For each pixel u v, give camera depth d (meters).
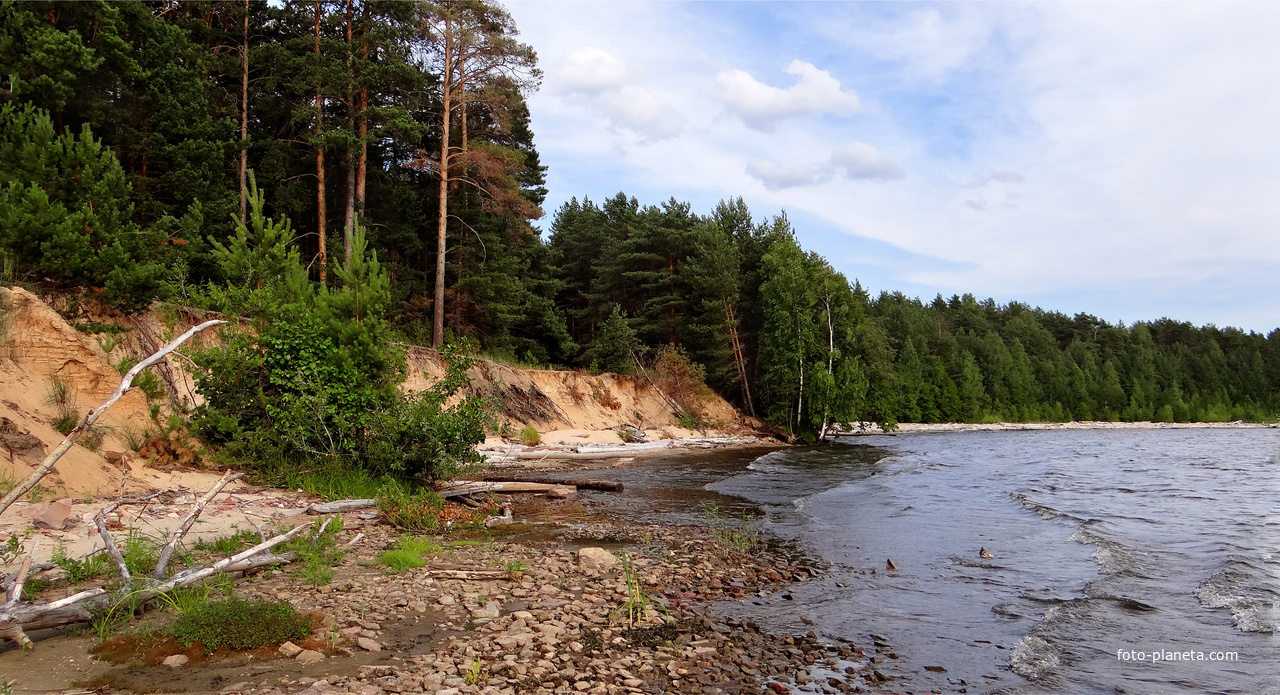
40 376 11.69
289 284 16.02
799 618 7.92
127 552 7.55
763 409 50.12
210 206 22.70
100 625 5.97
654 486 20.02
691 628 7.25
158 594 6.49
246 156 28.23
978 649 7.01
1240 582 9.52
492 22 30.83
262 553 8.42
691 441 38.84
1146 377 104.12
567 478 21.27
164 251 17.77
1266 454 37.69
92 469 10.58
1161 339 133.25
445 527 12.19
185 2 26.36
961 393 82.19
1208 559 11.00
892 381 49.41
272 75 29.06
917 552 11.58
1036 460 32.22
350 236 15.69
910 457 32.38
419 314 34.38
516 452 27.25
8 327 11.53
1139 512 15.99
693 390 45.12
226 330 14.20
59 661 5.38
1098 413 97.81
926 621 7.89
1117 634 7.48
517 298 39.47
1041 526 13.98
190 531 9.29
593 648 6.46
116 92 20.98
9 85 17.28
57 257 14.06
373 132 28.59
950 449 39.69
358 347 14.66
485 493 16.08
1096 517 15.09
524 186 47.72
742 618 7.84
